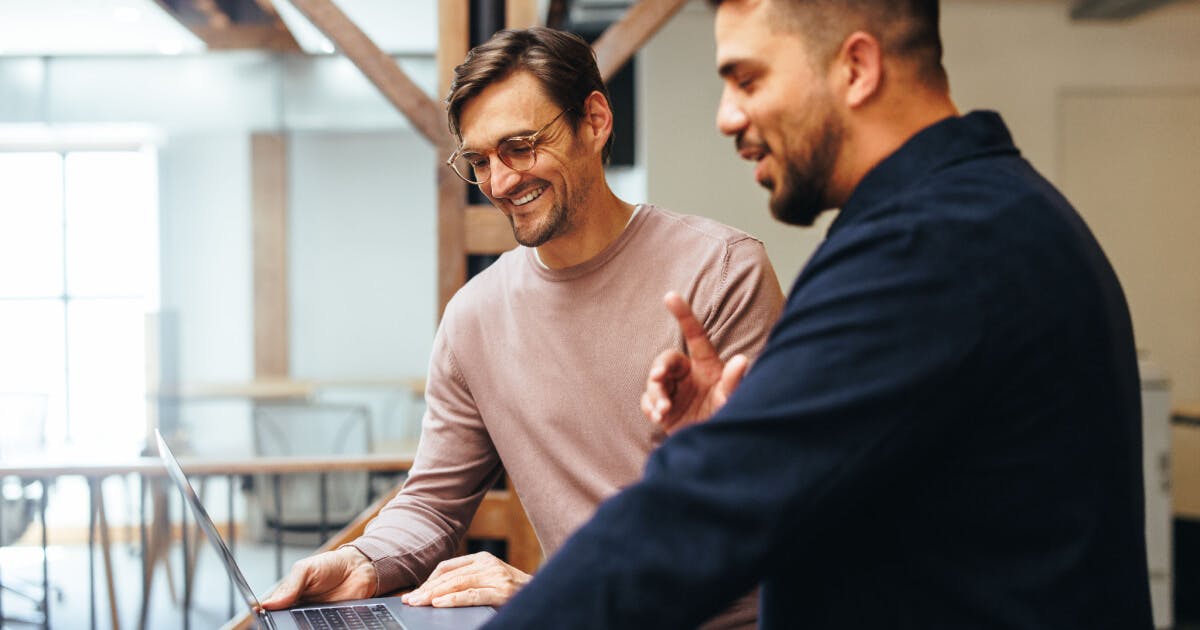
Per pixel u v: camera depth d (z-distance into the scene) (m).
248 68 7.64
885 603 0.90
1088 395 0.88
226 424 7.89
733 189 6.68
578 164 1.57
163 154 8.14
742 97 0.97
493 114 1.51
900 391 0.84
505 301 1.70
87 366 8.07
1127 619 0.89
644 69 6.68
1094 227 6.97
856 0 0.92
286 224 8.41
